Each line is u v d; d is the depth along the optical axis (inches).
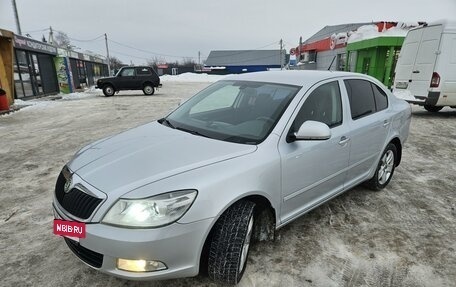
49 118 418.3
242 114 120.7
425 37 370.6
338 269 105.3
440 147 253.9
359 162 142.2
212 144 103.7
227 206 88.0
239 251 89.6
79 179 90.9
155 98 706.2
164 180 84.3
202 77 2071.9
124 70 770.8
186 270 84.9
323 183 123.9
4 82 520.1
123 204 80.7
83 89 975.0
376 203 151.8
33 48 674.8
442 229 130.6
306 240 120.6
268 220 108.4
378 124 148.3
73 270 104.5
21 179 187.0
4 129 344.2
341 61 1047.0
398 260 110.3
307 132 104.3
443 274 103.8
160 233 79.2
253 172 94.6
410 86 392.8
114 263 81.0
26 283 98.6
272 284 97.8
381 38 712.4
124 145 107.7
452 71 357.7
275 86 127.3
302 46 1521.9
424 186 173.6
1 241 121.0
